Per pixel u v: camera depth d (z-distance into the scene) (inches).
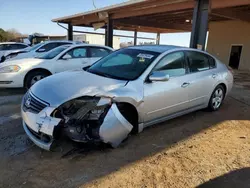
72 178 102.2
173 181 102.8
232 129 164.4
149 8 435.2
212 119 183.6
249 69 583.8
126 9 472.1
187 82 163.2
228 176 107.7
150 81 140.5
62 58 271.6
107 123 115.7
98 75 144.9
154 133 151.9
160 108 147.3
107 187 97.0
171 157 122.9
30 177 101.8
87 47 293.3
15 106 198.7
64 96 114.7
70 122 112.6
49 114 110.6
